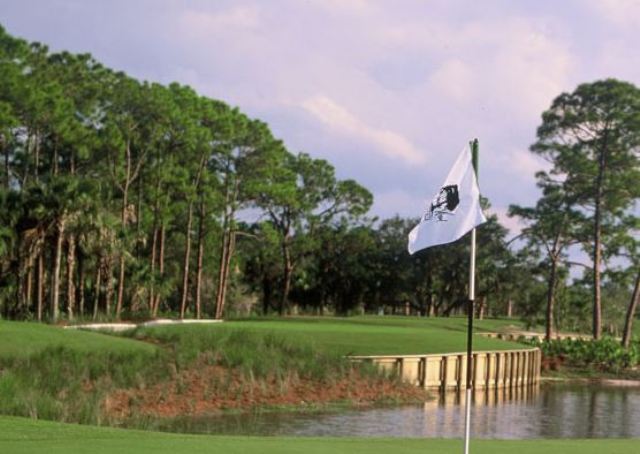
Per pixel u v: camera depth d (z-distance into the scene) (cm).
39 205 5022
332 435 2333
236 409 2656
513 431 2669
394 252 10031
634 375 4972
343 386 3053
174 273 8200
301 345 3328
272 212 8731
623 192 6562
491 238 9438
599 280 6531
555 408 3369
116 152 6656
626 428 2886
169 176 7006
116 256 5875
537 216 6781
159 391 2600
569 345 5184
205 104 7306
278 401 2784
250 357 3003
